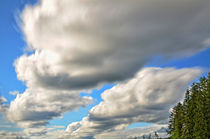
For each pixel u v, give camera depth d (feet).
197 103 171.73
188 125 177.27
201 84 178.70
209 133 154.71
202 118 161.27
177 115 207.82
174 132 204.74
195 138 165.37
